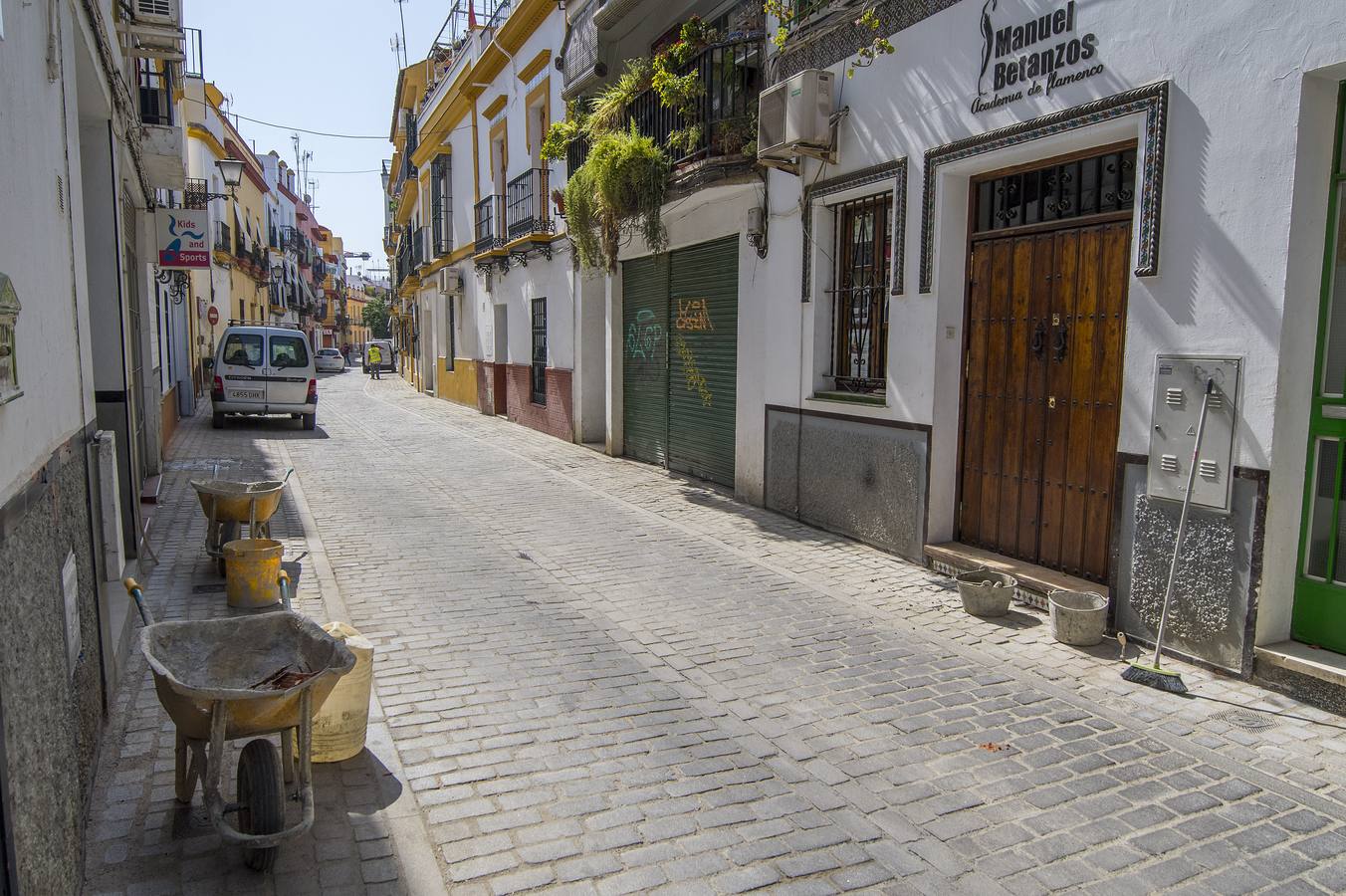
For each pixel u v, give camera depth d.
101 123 6.34
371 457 13.58
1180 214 5.00
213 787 2.99
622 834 3.39
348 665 3.22
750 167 9.11
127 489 6.74
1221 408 4.78
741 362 9.92
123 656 4.80
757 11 9.34
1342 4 4.20
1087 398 5.90
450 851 3.25
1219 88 4.77
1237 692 4.66
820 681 4.91
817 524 8.65
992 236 6.64
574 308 15.11
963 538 7.12
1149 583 5.27
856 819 3.53
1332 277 4.58
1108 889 3.11
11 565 2.18
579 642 5.48
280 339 17.11
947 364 6.95
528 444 15.38
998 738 4.24
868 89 7.51
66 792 2.72
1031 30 5.91
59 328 3.07
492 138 19.58
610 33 12.27
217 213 28.64
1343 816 3.57
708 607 6.21
